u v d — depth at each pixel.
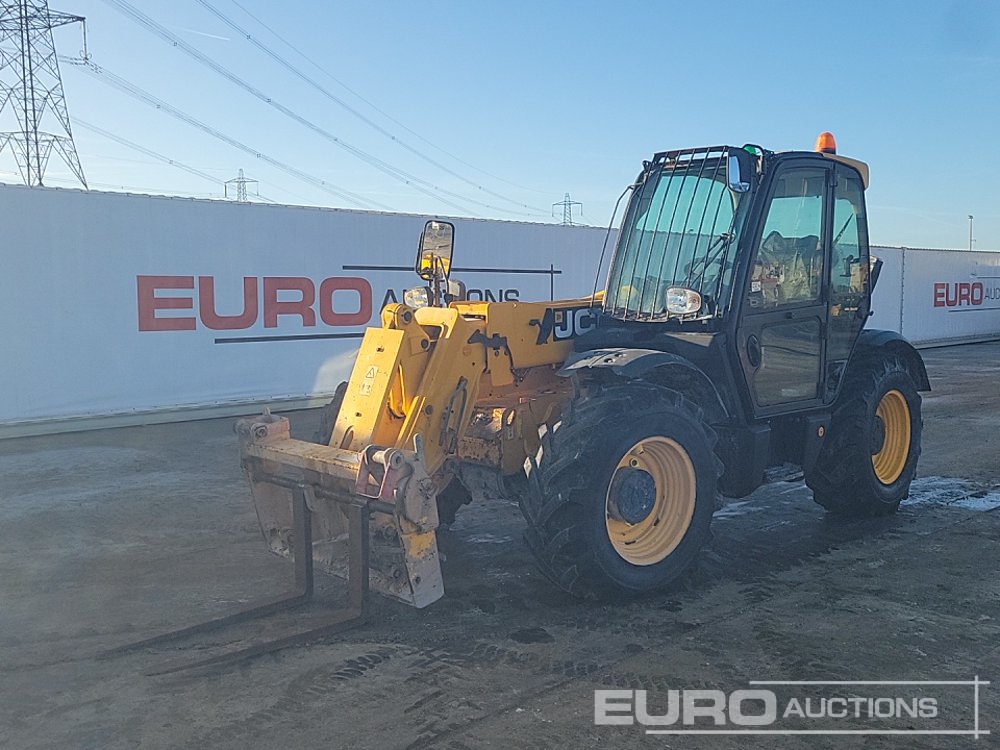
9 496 6.36
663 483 4.37
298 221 10.23
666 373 4.43
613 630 3.86
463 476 4.73
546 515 3.96
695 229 4.79
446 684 3.34
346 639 3.76
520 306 4.68
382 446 3.83
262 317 10.05
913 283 19.03
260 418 4.45
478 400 4.68
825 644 3.72
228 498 6.29
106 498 6.29
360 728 3.01
